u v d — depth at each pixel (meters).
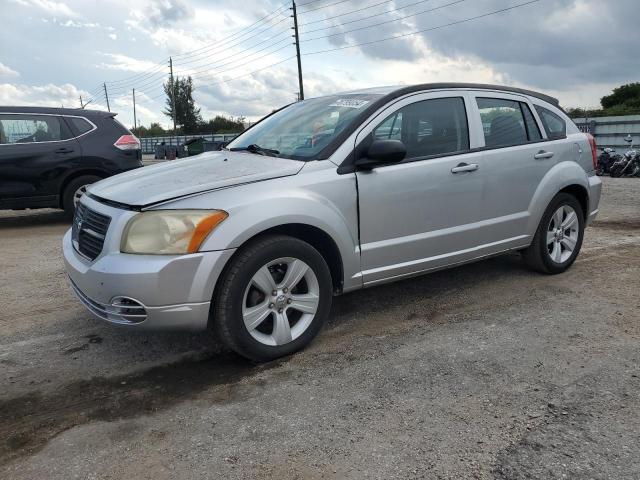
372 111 3.82
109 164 8.20
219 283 3.13
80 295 3.36
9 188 7.61
